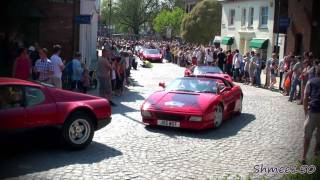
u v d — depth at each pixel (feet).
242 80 91.25
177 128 39.14
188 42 198.39
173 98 39.34
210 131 38.68
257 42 126.72
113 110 47.75
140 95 62.44
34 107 27.43
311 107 28.17
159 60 162.20
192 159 29.19
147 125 39.86
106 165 26.94
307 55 61.41
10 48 58.75
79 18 72.84
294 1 93.50
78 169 25.90
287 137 37.55
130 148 31.35
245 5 138.62
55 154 28.78
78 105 29.63
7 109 26.25
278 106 57.00
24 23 72.28
